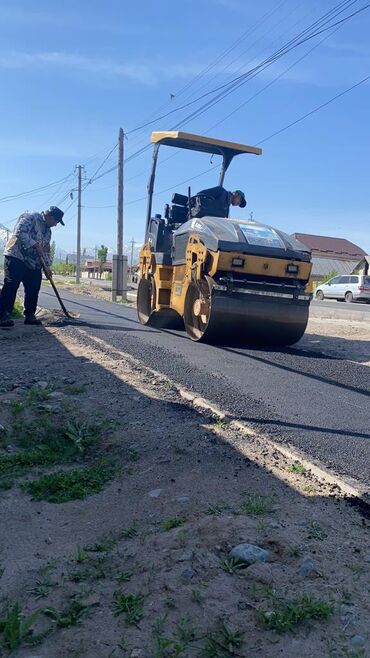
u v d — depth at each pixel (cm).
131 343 866
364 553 297
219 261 862
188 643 239
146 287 1203
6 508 367
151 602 265
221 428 486
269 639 238
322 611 250
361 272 5294
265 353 866
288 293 902
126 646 240
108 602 270
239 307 872
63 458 443
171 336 996
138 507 362
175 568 286
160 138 1098
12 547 323
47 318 1118
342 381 689
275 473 399
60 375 647
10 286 972
